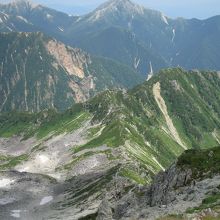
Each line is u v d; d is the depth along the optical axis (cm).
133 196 12281
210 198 8162
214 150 11638
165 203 10238
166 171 12031
